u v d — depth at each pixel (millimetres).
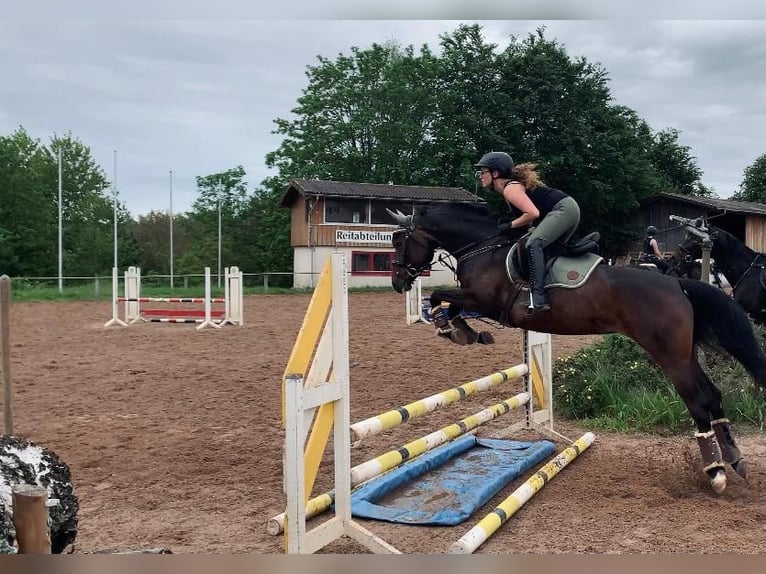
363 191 34594
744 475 5156
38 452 3615
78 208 50250
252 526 4461
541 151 37594
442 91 39344
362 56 41438
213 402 8359
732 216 35031
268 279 39688
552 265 5238
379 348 12875
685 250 10227
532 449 5984
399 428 7191
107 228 50594
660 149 57094
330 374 4055
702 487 5262
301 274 32781
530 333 6629
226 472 5660
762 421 6922
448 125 38750
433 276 33812
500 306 5492
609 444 6539
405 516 4516
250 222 50500
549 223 5207
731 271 9805
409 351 12469
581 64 38438
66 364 11258
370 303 24922
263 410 7934
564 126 37188
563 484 5332
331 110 42438
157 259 54781
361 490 4871
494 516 4160
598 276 5145
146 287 33031
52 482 3525
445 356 11867
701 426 5105
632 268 5312
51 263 43125
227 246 49812
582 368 8312
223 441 6598
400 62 39906
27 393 8875
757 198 54906
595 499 4980
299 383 3584
